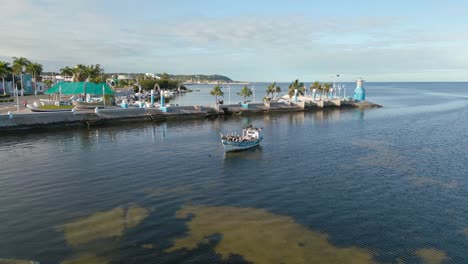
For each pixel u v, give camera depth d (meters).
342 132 91.50
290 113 142.75
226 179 48.81
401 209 38.31
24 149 66.31
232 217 35.91
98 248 29.50
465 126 103.31
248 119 120.56
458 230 33.41
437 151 67.25
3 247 29.52
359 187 45.53
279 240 31.14
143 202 39.78
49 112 92.25
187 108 122.25
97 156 61.12
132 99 171.50
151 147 69.75
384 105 187.00
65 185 45.22
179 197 41.50
